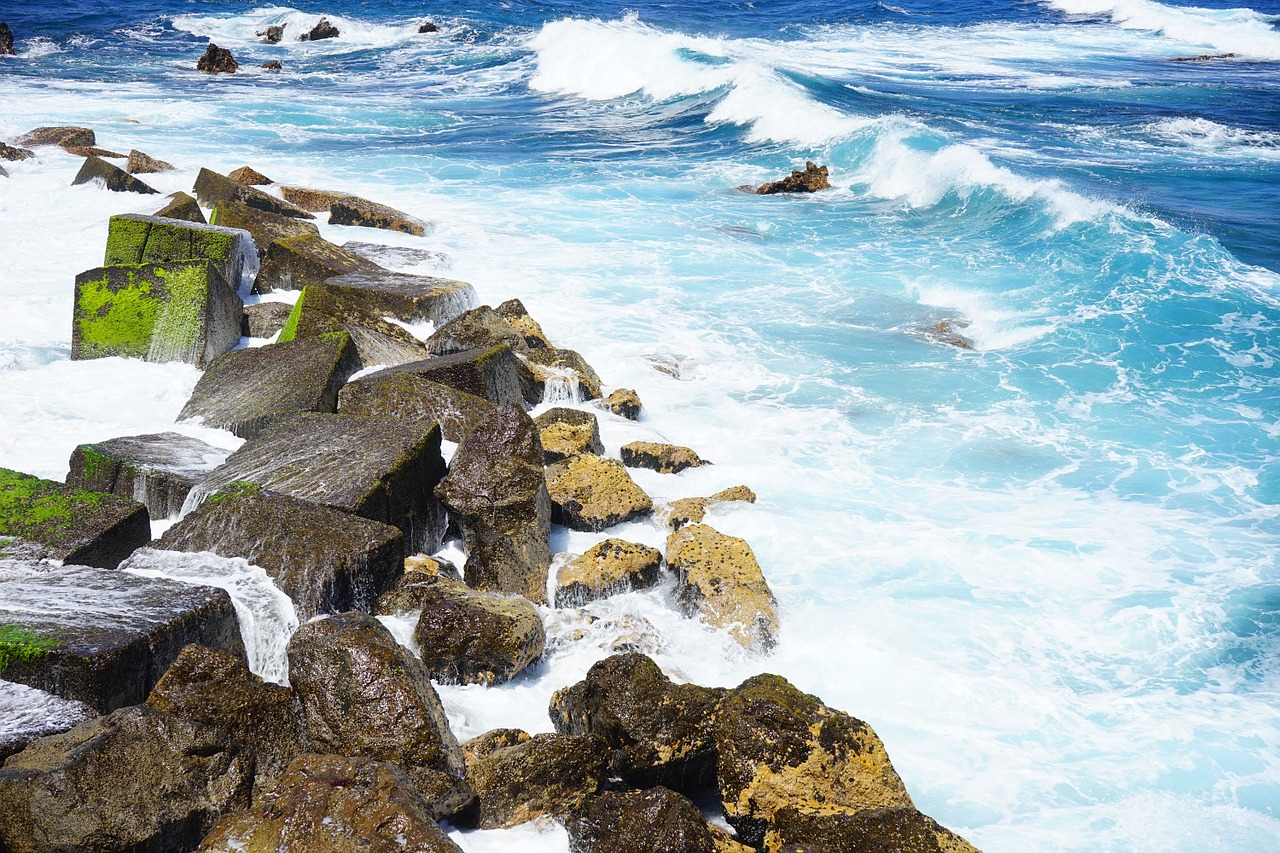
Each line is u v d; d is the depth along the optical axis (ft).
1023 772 23.43
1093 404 42.50
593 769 21.77
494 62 138.51
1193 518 34.17
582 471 33.65
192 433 33.78
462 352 39.58
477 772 21.09
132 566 25.44
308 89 119.65
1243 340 47.57
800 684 26.30
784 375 45.19
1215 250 56.85
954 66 134.21
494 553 28.86
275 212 62.44
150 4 174.81
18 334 42.39
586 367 43.01
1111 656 27.43
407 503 29.73
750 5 194.70
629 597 29.45
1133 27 169.68
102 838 17.52
